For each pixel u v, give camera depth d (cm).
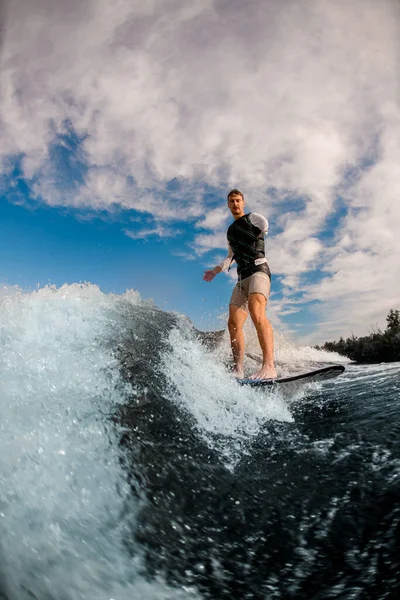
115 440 174
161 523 142
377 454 181
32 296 255
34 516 126
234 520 150
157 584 118
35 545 116
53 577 109
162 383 230
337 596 114
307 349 485
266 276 333
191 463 179
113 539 130
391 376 321
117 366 222
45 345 214
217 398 244
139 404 204
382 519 141
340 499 156
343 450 190
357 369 389
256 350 415
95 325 251
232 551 135
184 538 138
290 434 219
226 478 174
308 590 118
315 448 197
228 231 355
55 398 182
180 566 126
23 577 105
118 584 114
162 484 161
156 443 184
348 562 126
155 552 130
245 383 273
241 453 198
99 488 148
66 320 241
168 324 310
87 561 118
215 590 119
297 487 167
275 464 188
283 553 134
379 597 110
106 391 202
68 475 147
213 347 362
